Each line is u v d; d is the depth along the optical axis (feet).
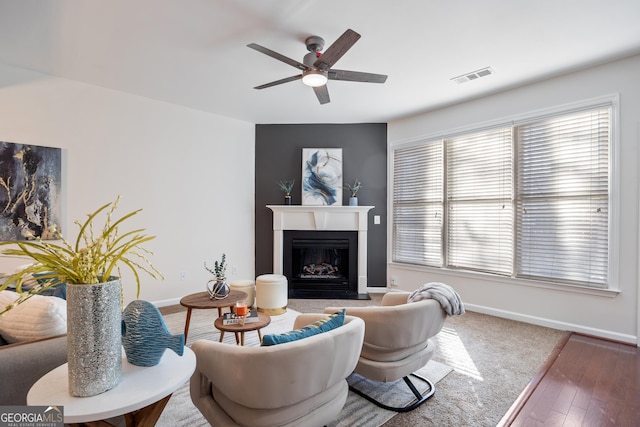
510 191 12.10
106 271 3.81
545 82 11.23
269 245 16.52
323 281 16.11
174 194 13.93
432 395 6.93
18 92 10.48
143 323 4.04
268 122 16.38
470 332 10.65
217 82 11.60
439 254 14.17
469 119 13.23
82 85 11.66
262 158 16.55
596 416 6.26
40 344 4.43
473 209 13.15
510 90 12.06
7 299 5.65
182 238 14.16
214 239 15.15
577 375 7.82
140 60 9.96
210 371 4.36
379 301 14.52
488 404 6.65
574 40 8.73
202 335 10.35
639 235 9.45
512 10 7.47
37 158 10.80
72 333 3.38
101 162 12.10
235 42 8.89
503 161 12.30
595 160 10.25
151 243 13.35
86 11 7.49
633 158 9.55
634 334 9.55
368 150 16.26
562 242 10.90
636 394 6.99
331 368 4.49
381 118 15.61
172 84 11.82
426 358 6.92
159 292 13.55
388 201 16.03
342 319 5.18
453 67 10.31
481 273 12.73
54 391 3.49
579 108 10.48
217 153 15.21
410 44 8.96
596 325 10.21
